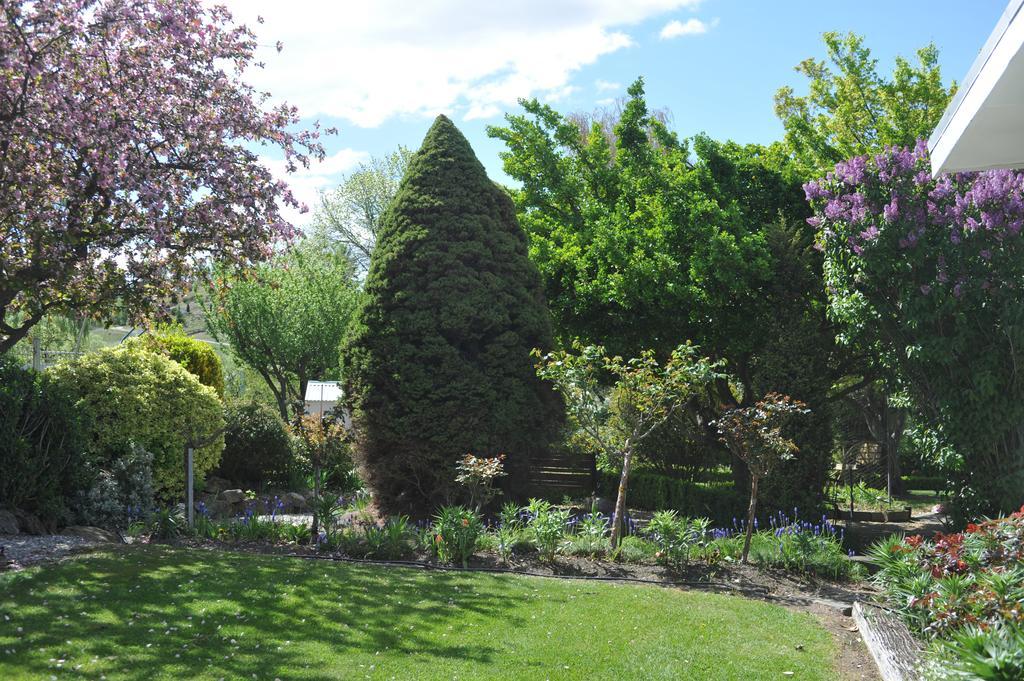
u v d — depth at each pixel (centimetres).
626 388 962
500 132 1586
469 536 880
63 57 884
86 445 1036
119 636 548
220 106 973
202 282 1080
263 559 815
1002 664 369
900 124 1655
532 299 1195
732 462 1402
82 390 1177
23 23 856
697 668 545
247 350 2309
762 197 1432
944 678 441
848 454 1850
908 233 958
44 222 889
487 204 1202
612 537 935
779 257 1277
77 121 880
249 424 1547
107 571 707
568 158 1598
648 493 1555
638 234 1370
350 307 2352
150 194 888
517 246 1223
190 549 852
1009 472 933
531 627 628
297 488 1587
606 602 714
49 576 678
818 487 1234
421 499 1142
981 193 921
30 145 909
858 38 1708
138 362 1243
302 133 1021
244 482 1555
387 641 577
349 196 3247
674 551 866
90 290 977
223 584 691
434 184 1177
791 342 1238
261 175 970
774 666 554
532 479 1173
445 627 616
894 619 617
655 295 1326
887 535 1198
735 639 617
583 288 1386
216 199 943
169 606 620
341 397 1173
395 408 1120
